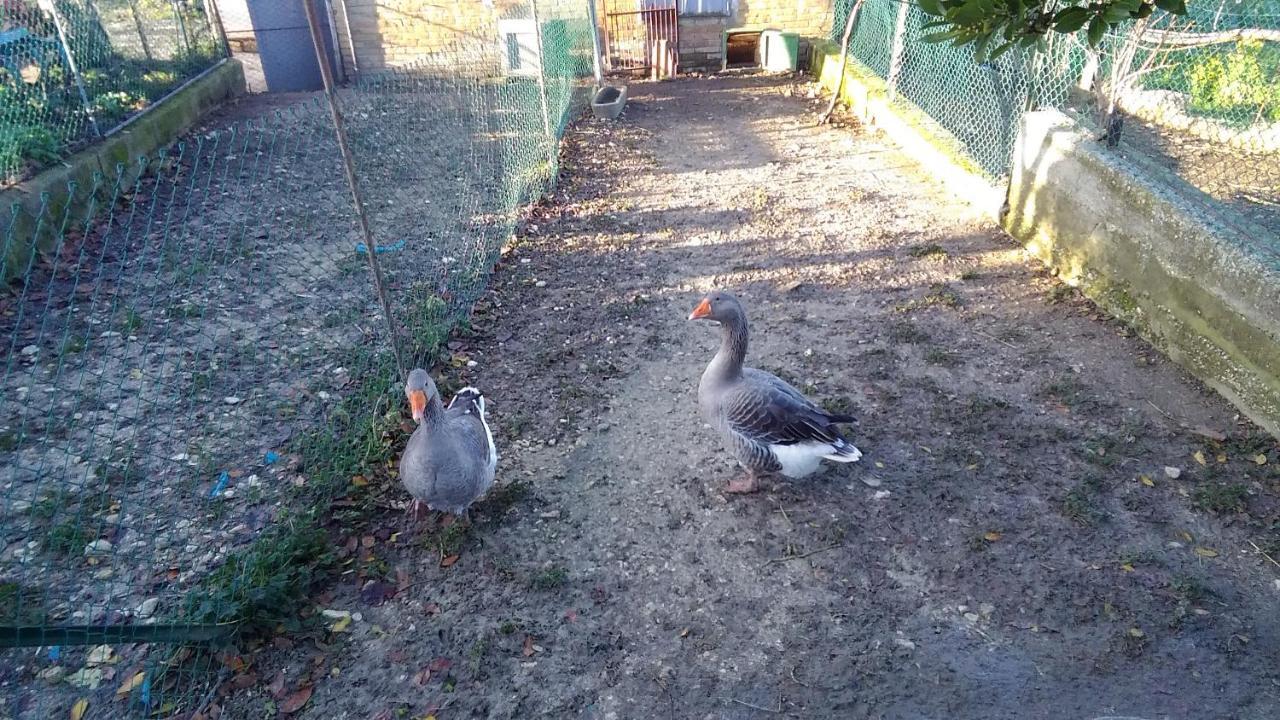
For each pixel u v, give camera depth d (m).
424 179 5.21
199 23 7.20
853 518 2.49
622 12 8.33
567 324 3.64
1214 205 3.11
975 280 3.89
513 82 5.86
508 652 2.08
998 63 4.68
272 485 2.57
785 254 4.27
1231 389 2.88
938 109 5.55
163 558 2.29
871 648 2.07
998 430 2.84
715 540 2.44
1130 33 3.58
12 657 2.02
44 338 3.36
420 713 1.93
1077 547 2.34
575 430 2.93
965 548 2.37
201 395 3.02
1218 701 1.90
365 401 2.91
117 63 5.77
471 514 2.52
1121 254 3.41
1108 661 2.01
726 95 7.55
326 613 2.18
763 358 3.34
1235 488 2.49
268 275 3.93
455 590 2.26
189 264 4.03
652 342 3.49
